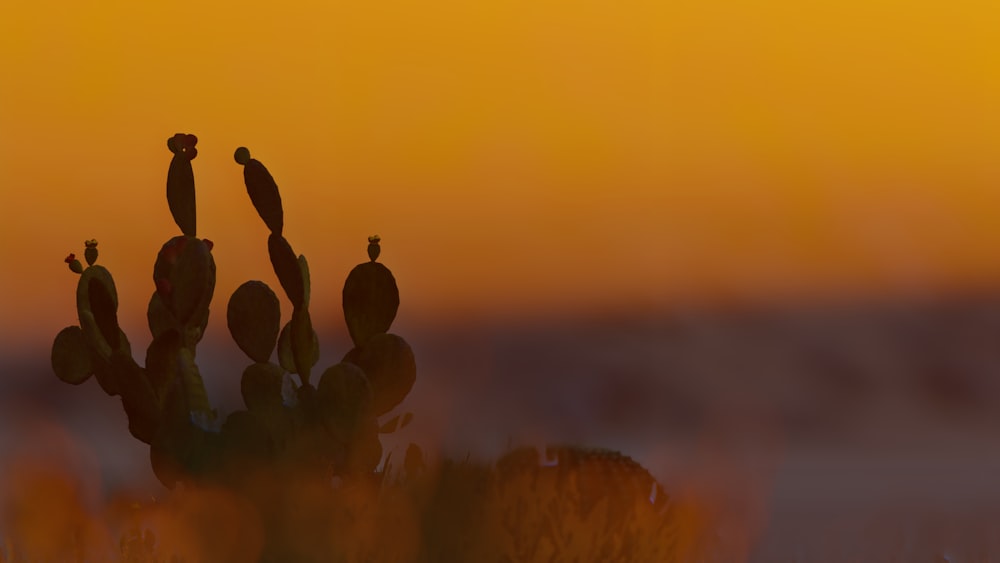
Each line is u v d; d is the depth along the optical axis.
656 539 6.58
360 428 6.23
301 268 6.61
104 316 6.42
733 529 7.36
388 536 5.98
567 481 6.65
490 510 6.16
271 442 6.13
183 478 6.04
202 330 6.58
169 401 6.08
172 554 5.91
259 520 5.91
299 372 6.44
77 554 5.97
